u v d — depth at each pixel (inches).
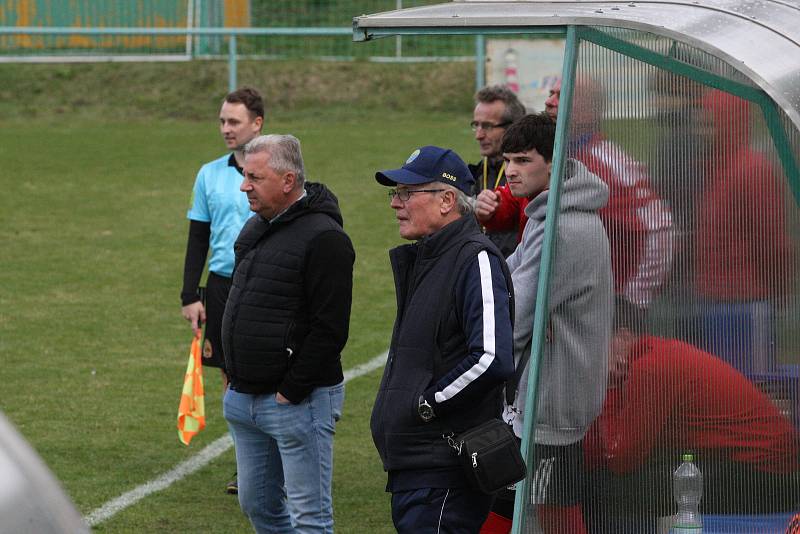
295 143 707.4
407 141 2901.1
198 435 1108.5
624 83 605.6
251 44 3673.7
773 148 588.1
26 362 1348.4
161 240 2010.3
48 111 3265.3
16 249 1929.1
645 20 594.6
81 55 3501.5
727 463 609.3
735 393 605.3
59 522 282.7
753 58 573.6
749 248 597.6
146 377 1301.7
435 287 601.9
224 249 960.3
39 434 1096.2
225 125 964.6
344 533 860.0
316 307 690.2
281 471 740.0
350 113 3319.4
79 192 2358.5
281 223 701.3
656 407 614.9
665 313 611.2
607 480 622.8
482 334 580.4
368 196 2321.6
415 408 591.8
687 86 597.0
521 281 678.5
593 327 618.2
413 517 598.9
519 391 682.2
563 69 609.6
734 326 603.8
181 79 3440.0
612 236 615.2
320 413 705.0
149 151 2787.9
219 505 926.4
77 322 1530.5
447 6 667.4
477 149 2765.7
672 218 606.2
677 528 616.1
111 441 1082.1
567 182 614.9
